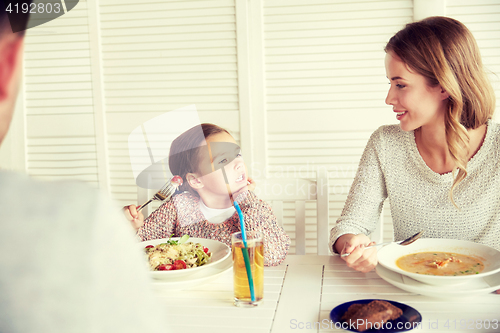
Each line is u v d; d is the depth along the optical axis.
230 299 0.88
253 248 0.82
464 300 0.83
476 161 1.17
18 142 2.18
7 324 0.27
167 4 2.03
